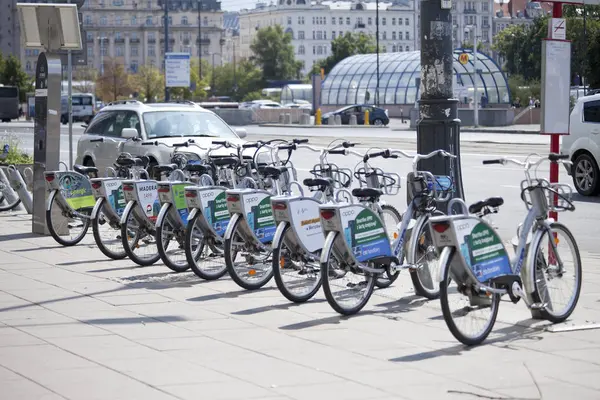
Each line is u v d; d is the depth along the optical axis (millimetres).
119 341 8250
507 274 8336
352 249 9195
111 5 198000
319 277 10078
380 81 85875
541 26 98875
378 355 7742
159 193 11664
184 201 11625
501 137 47500
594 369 7281
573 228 16328
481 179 24797
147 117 19828
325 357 7672
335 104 91562
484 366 7375
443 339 8297
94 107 98438
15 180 18828
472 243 8055
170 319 9164
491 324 8234
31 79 136625
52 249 13969
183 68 76812
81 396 6520
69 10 15336
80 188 14156
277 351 7879
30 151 37219
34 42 15406
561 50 9867
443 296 7840
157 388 6734
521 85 81938
